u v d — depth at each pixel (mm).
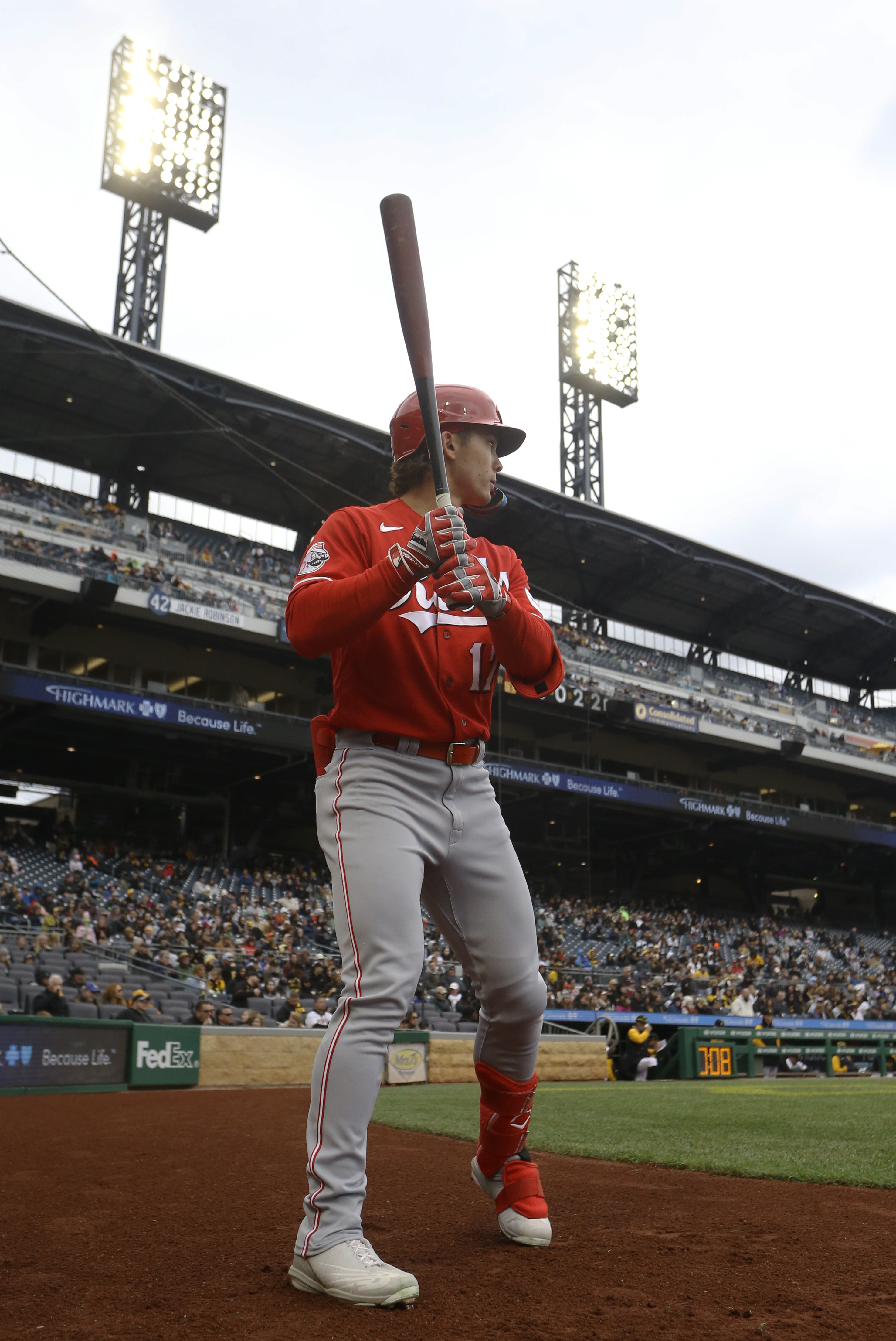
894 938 45469
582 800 36562
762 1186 3811
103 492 32688
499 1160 2672
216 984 19969
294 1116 7812
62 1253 2535
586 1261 2373
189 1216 3088
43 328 26406
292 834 39281
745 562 40188
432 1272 2266
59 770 34250
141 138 32375
